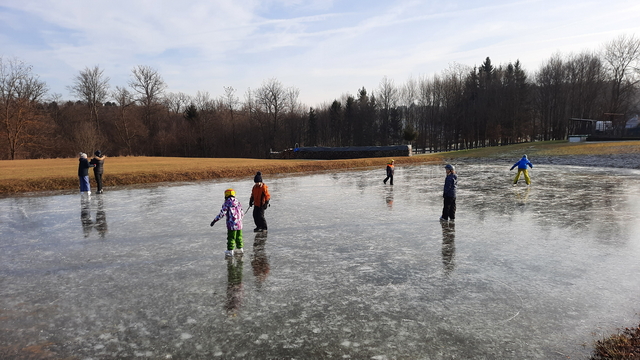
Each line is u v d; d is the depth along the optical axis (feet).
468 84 240.94
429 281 18.26
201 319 14.56
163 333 13.48
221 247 24.91
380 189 55.72
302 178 74.59
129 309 15.51
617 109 182.80
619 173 75.92
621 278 18.26
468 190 52.80
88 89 200.85
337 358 11.68
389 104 269.44
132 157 151.33
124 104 210.79
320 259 22.03
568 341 12.46
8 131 162.09
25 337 13.32
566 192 49.49
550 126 227.40
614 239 25.58
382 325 13.88
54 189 57.26
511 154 131.85
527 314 14.56
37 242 26.48
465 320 14.16
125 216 35.86
